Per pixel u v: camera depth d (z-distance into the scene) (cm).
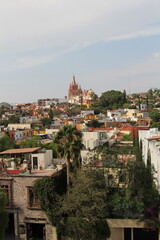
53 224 3247
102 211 3158
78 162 3703
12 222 3562
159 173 3083
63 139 3319
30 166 3453
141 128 7056
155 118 11812
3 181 3388
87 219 3111
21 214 3353
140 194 3431
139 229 3369
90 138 5669
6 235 3494
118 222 3197
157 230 3206
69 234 3231
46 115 19300
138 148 5000
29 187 3312
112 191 3588
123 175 3694
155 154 3353
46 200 3200
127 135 7250
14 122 16100
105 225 3216
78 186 3152
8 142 6600
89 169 3450
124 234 3359
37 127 13750
